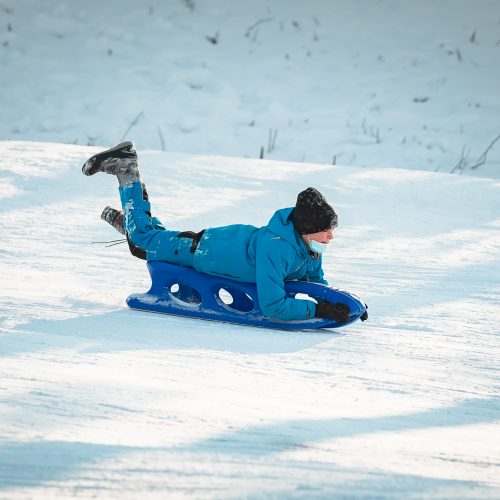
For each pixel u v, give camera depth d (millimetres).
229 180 21969
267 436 6461
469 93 36000
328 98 35719
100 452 5812
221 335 10836
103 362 8617
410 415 7723
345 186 22141
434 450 6578
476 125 33688
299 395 8039
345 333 11430
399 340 11102
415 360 10055
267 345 10438
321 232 11422
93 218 18344
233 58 38406
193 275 11883
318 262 12055
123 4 42406
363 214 19922
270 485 5441
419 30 41219
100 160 12594
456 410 8078
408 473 5855
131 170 12680
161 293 12055
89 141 31391
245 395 7773
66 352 8984
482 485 5727
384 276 15109
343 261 16109
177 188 21000
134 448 5918
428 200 21422
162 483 5375
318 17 42281
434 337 11336
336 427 6949
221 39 39938
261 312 11625
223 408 7160
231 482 5449
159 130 32500
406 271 15523
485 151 31688
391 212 20234
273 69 37625
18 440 5965
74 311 11539
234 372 8773
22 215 18172
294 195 21094
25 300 12008
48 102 33688
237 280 11766
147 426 6461
